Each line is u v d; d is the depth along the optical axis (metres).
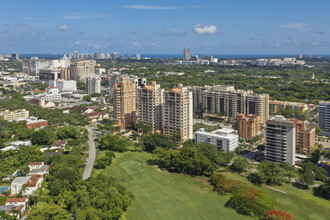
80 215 193.50
